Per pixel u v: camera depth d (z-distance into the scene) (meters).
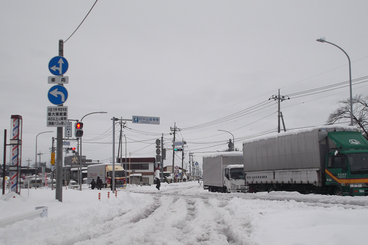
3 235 7.64
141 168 89.25
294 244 6.47
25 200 16.72
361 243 5.61
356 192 18.31
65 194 23.67
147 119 30.53
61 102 15.79
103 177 53.56
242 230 9.12
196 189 43.47
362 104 39.47
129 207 17.00
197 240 8.35
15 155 19.20
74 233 9.02
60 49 16.84
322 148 20.48
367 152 18.86
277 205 14.29
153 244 7.83
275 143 24.52
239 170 31.00
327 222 8.37
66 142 44.75
